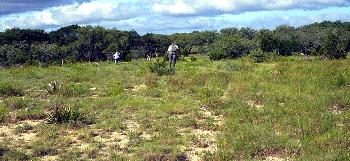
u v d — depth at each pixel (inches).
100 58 4069.9
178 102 635.5
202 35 4958.2
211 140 455.2
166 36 4753.9
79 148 430.0
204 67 1184.8
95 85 842.2
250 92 697.6
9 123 534.3
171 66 1071.0
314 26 4766.2
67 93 726.5
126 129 500.1
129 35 4173.2
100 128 502.3
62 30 4397.1
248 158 394.0
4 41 3811.5
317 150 403.2
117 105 619.2
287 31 4404.5
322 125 480.4
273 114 542.6
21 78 946.1
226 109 582.6
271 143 426.3
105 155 410.3
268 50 3021.7
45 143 438.3
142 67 1128.2
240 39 3408.0
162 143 439.5
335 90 694.5
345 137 434.6
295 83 769.6
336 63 1074.1
